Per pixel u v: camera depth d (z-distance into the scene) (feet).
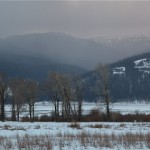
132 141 102.58
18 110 349.20
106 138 110.52
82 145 96.89
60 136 123.44
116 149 88.89
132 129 168.35
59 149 89.04
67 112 330.75
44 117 325.01
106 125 199.41
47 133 141.79
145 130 161.89
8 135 133.49
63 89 344.28
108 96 326.03
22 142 100.12
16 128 175.94
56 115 328.49
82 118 310.86
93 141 103.45
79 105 338.34
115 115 299.38
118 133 135.33
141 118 285.02
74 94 344.08
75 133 137.39
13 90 350.23
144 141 103.14
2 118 325.83
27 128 176.35
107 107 314.76
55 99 350.64
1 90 331.16
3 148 90.38
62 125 205.67
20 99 350.43
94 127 183.01
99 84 331.98
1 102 330.54
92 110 318.65
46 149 88.74
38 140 105.60
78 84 346.54
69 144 99.50
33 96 350.84
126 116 296.10
